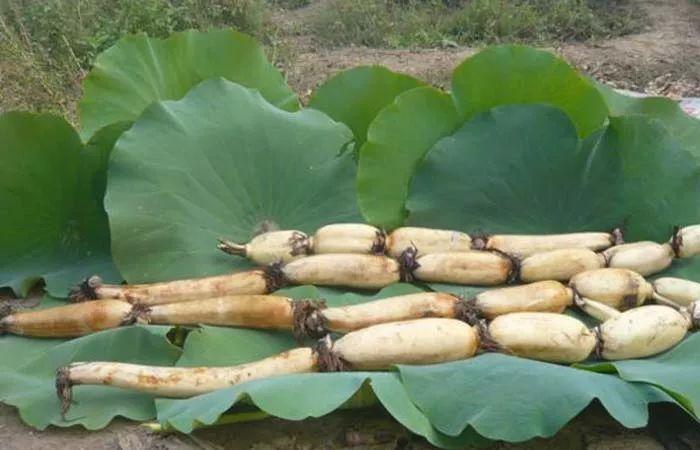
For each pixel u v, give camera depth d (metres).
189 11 4.20
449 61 4.17
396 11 4.93
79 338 1.41
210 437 1.27
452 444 1.20
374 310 1.37
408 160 1.63
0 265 1.70
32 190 1.67
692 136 1.79
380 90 1.79
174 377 1.27
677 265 1.54
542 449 1.27
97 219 1.70
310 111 1.72
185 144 1.60
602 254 1.52
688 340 1.34
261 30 4.41
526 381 1.20
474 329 1.32
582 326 1.33
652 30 4.81
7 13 3.87
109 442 1.25
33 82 3.21
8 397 1.33
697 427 1.31
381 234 1.55
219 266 1.56
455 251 1.52
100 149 1.67
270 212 1.63
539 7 4.93
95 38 3.70
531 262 1.50
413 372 1.23
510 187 1.62
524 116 1.64
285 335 1.41
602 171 1.61
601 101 1.69
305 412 1.16
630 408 1.19
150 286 1.49
